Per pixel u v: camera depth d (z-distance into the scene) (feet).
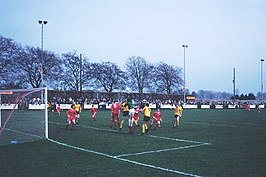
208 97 362.12
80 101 162.71
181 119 100.12
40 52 193.06
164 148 41.29
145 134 57.06
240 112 157.28
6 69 181.98
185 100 226.17
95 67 220.02
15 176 27.07
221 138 52.06
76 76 209.05
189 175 27.27
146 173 27.89
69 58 207.41
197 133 59.36
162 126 74.08
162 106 189.47
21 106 63.77
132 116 58.75
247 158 34.78
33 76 191.72
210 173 27.99
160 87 253.24
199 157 35.24
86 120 90.17
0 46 179.42
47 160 33.42
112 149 40.16
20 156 35.53
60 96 172.45
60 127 69.05
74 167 30.19
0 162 32.45
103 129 65.16
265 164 31.71
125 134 56.70
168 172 28.27
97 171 28.63
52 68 197.77
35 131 55.77
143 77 249.55
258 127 73.10
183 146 43.14
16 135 52.19
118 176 26.86
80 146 42.37
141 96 208.85
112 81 225.97
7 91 57.36
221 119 100.73
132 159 33.96
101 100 179.73
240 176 27.07
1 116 58.90
